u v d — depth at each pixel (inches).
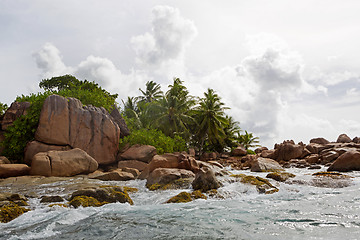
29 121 620.4
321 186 414.6
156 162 509.7
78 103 666.2
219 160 1226.0
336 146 1003.9
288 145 1001.5
